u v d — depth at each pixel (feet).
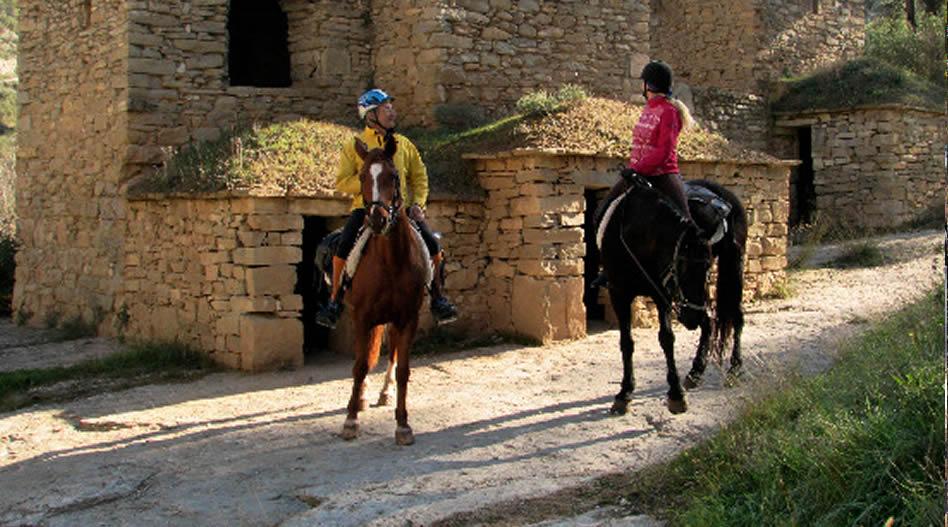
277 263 34.24
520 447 22.15
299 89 46.44
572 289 37.58
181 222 37.81
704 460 18.84
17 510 19.77
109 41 43.29
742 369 26.76
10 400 31.32
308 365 35.40
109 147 43.27
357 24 48.16
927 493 14.34
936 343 21.16
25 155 50.80
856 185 65.36
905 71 69.87
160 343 38.37
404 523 17.66
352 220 24.23
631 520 16.81
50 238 48.85
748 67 69.00
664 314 23.71
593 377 30.01
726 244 26.13
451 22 45.60
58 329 46.78
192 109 43.29
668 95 23.98
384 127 24.06
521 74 47.85
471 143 41.01
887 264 51.29
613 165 39.01
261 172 35.32
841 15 75.25
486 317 39.42
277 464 22.13
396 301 23.16
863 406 18.65
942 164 67.26
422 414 26.07
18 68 50.98
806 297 43.78
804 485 15.83
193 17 43.27
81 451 24.26
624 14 51.44
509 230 38.27
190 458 23.02
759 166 43.98
